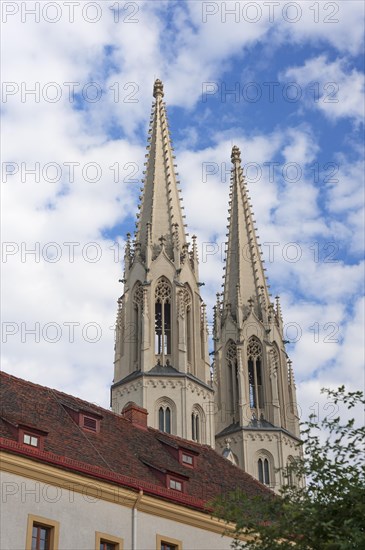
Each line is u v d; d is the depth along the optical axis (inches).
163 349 3631.9
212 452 2044.8
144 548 1572.3
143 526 1588.3
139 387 3508.9
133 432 1891.0
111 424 1854.1
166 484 1694.1
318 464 1307.8
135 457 1770.4
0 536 1389.0
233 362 4055.1
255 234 4421.8
